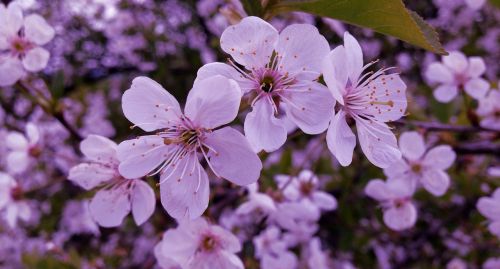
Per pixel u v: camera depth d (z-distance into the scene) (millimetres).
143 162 115
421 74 416
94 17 423
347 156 114
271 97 115
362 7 113
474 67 194
